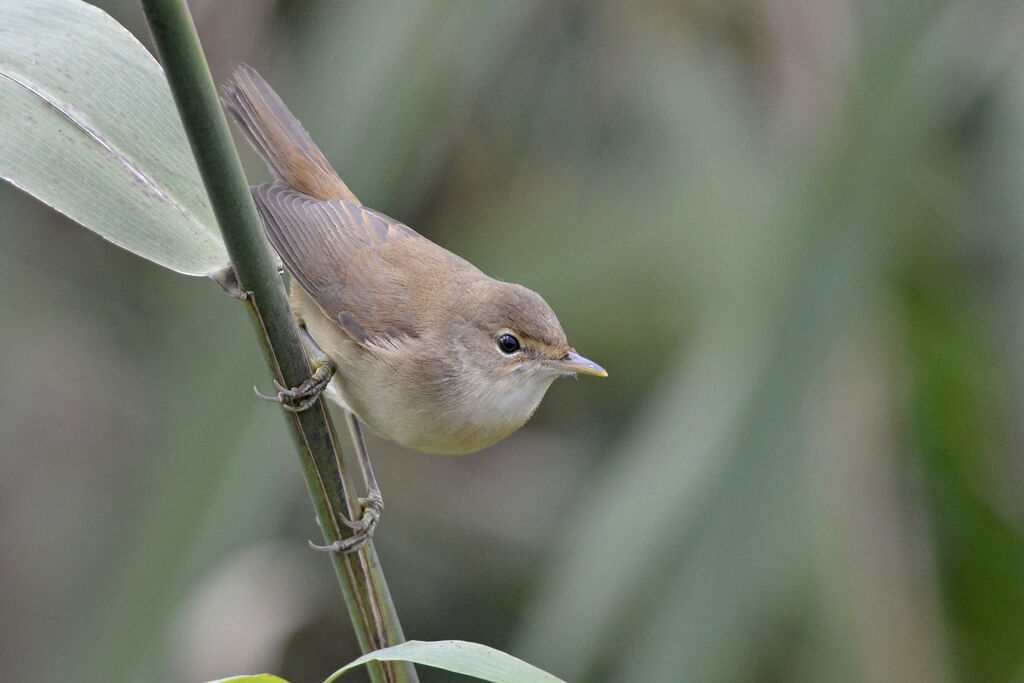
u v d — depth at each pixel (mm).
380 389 7926
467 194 11094
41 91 5758
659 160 10781
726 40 10789
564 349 8305
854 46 7910
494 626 11484
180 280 9203
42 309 11969
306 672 11523
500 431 8344
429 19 9141
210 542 8234
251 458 8289
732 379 8055
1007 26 9047
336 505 5930
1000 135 9102
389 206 10102
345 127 9156
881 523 8781
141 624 8266
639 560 8156
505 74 10734
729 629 7875
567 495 11359
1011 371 9133
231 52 10031
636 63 10812
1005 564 9312
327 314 7953
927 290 9516
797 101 8953
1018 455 9297
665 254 10516
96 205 5684
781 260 7859
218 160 5215
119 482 11578
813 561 8242
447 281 8281
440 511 11766
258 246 5504
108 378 12039
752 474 7797
